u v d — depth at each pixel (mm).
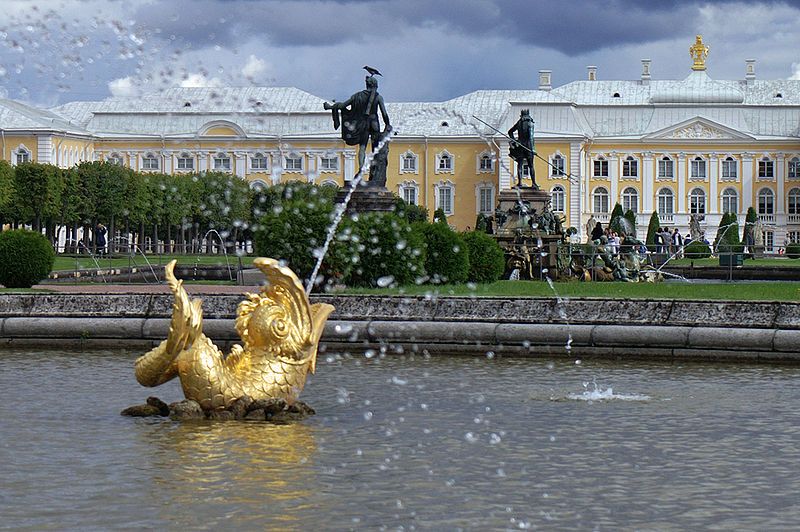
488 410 31203
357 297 43219
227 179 159000
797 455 26453
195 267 85562
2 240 58781
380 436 28047
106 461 25375
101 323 42750
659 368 38688
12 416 29797
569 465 25469
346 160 199000
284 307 30438
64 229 172875
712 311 40719
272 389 30016
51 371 37094
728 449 26984
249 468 24969
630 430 28859
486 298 42625
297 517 21766
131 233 159750
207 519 21562
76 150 194250
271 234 55656
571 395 33469
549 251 72125
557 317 41812
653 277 76062
